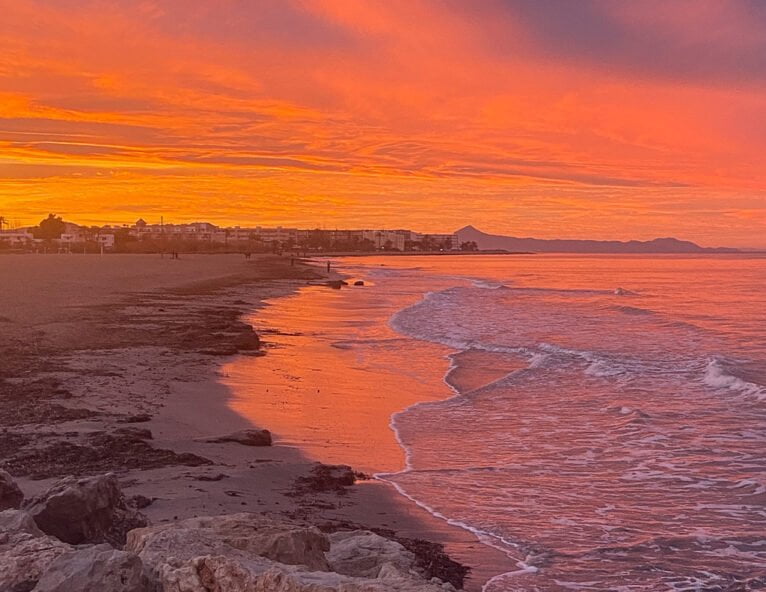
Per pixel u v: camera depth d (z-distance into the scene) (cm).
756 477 1477
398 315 5284
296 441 1750
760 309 5788
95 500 778
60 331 3422
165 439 1638
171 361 2833
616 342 3769
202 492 1252
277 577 555
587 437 1819
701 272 13725
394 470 1536
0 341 3044
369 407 2188
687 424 1944
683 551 1119
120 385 2262
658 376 2702
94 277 8281
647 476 1498
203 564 576
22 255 18912
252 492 1295
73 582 543
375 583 555
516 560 1083
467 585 994
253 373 2705
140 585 550
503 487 1426
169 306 5172
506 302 6625
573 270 15862
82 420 1755
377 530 1176
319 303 6334
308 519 1179
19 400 1959
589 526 1219
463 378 2741
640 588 991
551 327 4516
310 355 3269
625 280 10944
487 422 1994
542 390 2467
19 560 592
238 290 7419
